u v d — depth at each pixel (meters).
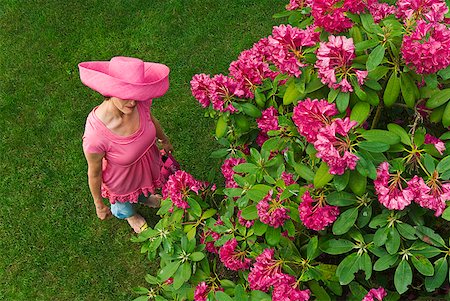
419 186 2.01
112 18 4.89
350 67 2.13
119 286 3.59
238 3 4.87
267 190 2.40
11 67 4.65
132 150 2.96
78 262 3.69
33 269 3.67
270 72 2.77
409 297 2.61
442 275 2.16
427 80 2.12
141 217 3.67
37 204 3.92
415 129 2.36
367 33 2.17
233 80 2.81
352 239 2.36
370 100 2.19
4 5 5.05
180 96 4.36
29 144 4.19
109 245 3.74
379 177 2.05
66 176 4.03
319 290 2.36
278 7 4.82
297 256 2.37
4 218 3.87
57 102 4.40
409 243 2.23
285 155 2.54
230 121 2.94
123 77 2.62
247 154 3.10
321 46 2.09
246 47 4.60
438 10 2.16
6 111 4.37
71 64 4.64
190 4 4.91
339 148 2.00
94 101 4.39
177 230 2.76
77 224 3.83
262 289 2.37
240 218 2.58
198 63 4.54
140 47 4.70
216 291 2.53
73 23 4.89
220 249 2.62
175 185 2.82
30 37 4.83
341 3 2.19
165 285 2.83
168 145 3.44
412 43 2.02
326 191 2.30
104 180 3.17
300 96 2.37
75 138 4.20
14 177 4.04
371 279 2.57
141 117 2.94
